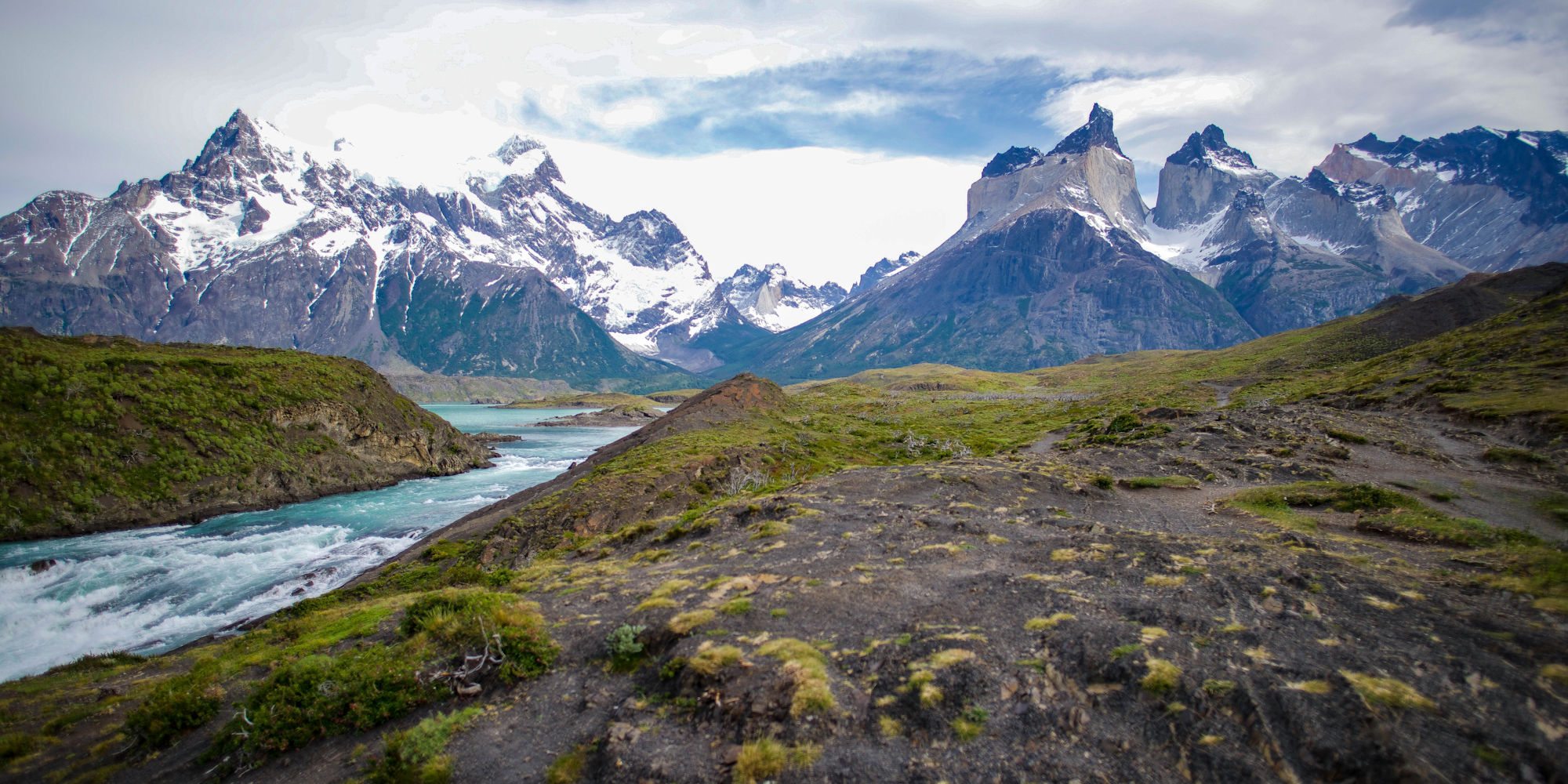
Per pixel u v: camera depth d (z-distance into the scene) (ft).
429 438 378.32
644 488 212.02
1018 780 39.04
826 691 48.19
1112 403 421.18
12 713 85.35
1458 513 101.24
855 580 73.51
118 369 268.00
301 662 68.74
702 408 392.68
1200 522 100.01
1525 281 565.53
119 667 111.75
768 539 99.60
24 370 242.99
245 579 182.50
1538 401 171.94
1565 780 32.45
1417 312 569.23
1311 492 109.60
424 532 233.14
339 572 188.55
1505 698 38.50
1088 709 43.96
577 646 67.10
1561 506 101.60
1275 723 39.29
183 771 60.23
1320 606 53.72
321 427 315.58
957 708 45.47
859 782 40.45
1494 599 53.42
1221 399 379.35
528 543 181.98
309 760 56.13
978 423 426.51
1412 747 35.73
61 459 227.81
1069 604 59.52
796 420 404.16
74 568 186.50
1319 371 457.68
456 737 53.52
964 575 72.43
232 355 341.41
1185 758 38.91
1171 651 47.91
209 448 265.54
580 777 46.34
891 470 150.61
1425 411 207.51
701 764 44.24
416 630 78.54
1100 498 120.88
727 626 62.90
